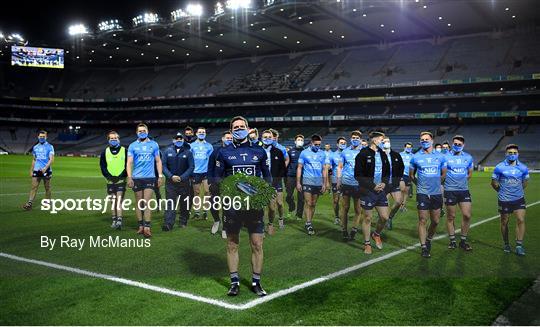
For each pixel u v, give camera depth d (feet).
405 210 37.88
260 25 156.25
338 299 15.02
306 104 177.78
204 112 199.41
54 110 214.28
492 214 36.35
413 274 18.20
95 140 203.41
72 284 16.34
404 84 154.71
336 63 181.16
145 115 213.25
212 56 208.64
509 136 137.28
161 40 177.99
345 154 25.21
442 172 22.90
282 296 15.28
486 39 159.12
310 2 130.52
